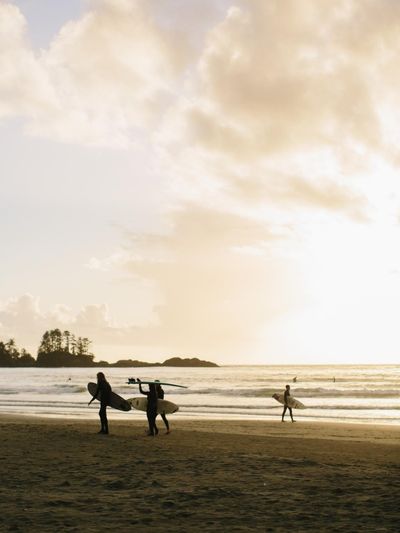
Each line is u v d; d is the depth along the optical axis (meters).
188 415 37.06
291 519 7.66
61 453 15.21
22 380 134.62
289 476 11.48
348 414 38.28
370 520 7.59
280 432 24.95
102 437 19.56
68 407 44.84
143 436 20.28
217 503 8.76
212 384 99.31
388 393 63.34
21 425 24.31
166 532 6.91
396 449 17.44
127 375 168.62
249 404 47.56
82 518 7.68
